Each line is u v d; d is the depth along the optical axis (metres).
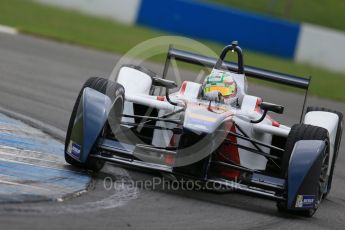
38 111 37.88
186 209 23.77
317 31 94.88
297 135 25.66
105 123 25.83
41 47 64.06
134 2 99.44
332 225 25.36
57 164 26.83
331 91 73.81
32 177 24.17
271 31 96.19
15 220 19.08
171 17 98.06
